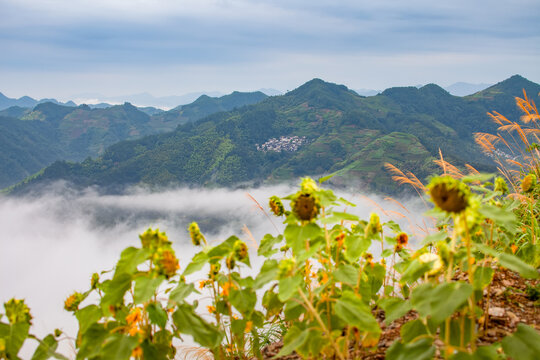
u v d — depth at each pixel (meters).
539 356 1.26
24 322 1.65
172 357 1.89
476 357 1.28
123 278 1.65
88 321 1.81
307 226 1.61
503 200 3.04
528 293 2.34
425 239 1.71
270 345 2.69
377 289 2.16
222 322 2.23
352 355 2.06
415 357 1.39
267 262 1.95
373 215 1.82
